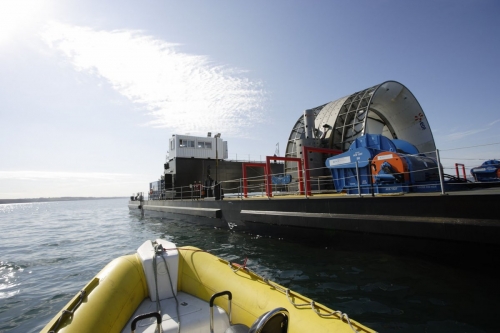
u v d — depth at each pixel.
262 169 30.12
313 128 18.84
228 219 14.91
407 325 4.79
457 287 6.20
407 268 7.45
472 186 12.11
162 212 26.08
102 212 57.72
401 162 8.73
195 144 29.88
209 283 4.17
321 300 5.99
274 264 8.77
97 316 3.13
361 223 8.46
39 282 8.87
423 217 7.14
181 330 3.38
